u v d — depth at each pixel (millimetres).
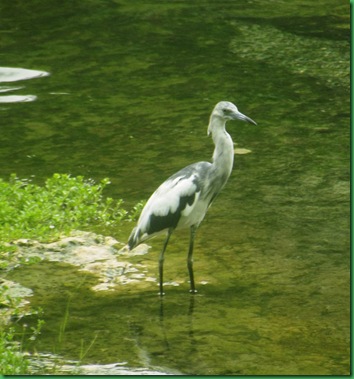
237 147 17562
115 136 17984
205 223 14133
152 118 18969
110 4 27641
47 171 16156
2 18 26125
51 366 9969
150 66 22312
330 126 18672
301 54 23234
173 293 11836
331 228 13898
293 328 10883
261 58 22938
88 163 16578
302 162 16766
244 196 15203
